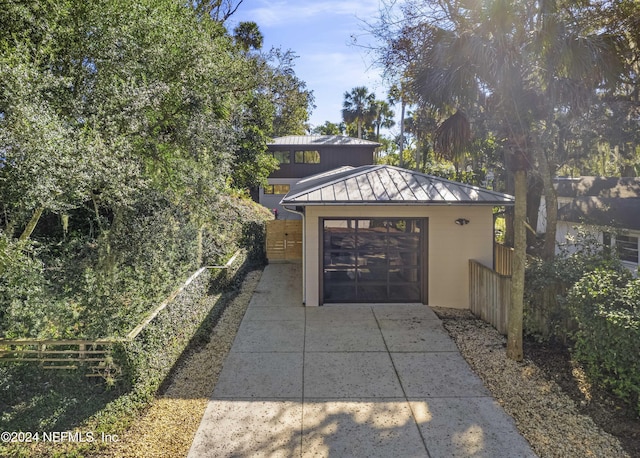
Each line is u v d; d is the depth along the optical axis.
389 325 9.31
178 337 7.78
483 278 9.58
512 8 6.36
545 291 7.89
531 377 6.69
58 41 8.30
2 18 7.75
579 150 12.76
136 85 8.78
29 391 5.77
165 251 9.85
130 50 8.74
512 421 5.57
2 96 6.12
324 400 6.15
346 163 31.83
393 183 10.83
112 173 7.36
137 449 4.91
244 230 16.28
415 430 5.39
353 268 10.89
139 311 6.98
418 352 7.84
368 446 5.06
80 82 8.38
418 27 9.15
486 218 10.52
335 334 8.79
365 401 6.12
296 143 31.48
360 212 10.61
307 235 10.66
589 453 4.80
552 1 6.44
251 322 9.55
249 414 5.76
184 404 6.00
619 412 5.49
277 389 6.47
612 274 6.39
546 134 11.27
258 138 22.66
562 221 16.62
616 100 10.80
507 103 7.08
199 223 11.88
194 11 12.07
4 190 6.34
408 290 10.94
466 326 9.20
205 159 11.39
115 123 8.03
